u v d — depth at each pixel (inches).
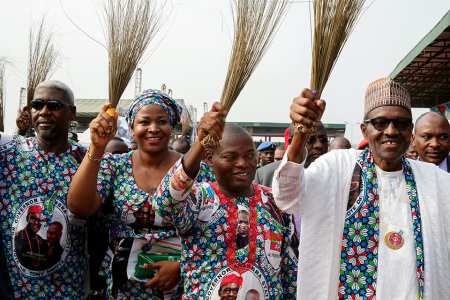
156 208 93.0
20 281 113.1
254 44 93.8
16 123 149.5
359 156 93.6
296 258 104.3
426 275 85.4
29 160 116.4
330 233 89.4
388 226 87.9
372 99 89.9
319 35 86.9
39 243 112.7
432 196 89.7
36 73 145.4
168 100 119.2
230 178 97.4
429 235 87.3
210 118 85.6
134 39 108.3
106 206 117.6
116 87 106.1
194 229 96.7
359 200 89.6
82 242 120.3
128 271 111.6
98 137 98.7
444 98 611.8
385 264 86.4
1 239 112.4
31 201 113.9
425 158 158.9
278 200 89.3
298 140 83.7
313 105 80.2
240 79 92.9
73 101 122.1
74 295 118.0
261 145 303.1
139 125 116.1
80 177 103.0
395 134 86.5
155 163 117.9
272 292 97.0
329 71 86.4
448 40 369.1
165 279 108.7
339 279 88.0
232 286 93.3
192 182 89.7
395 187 90.2
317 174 91.1
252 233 96.7
